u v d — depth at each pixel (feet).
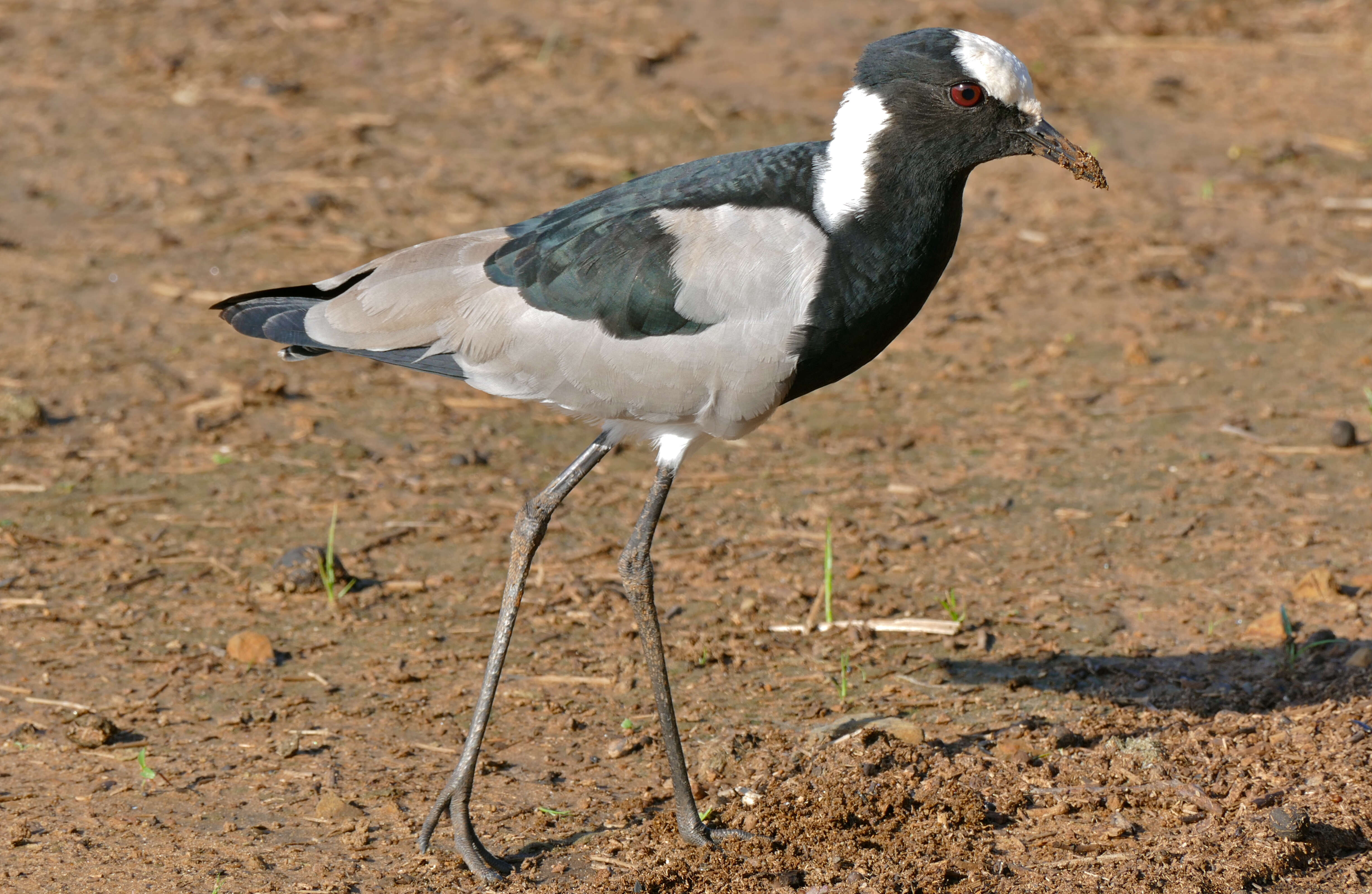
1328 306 51.52
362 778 30.14
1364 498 40.32
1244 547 38.37
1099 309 51.88
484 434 45.44
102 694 32.91
